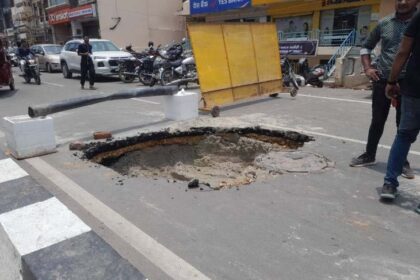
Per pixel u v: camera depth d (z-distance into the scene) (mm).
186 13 24141
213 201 3547
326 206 3408
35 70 14062
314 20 17766
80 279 1685
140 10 28141
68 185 3979
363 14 15711
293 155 4859
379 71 3916
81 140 5688
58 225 2201
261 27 8797
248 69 8453
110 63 14836
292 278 2410
